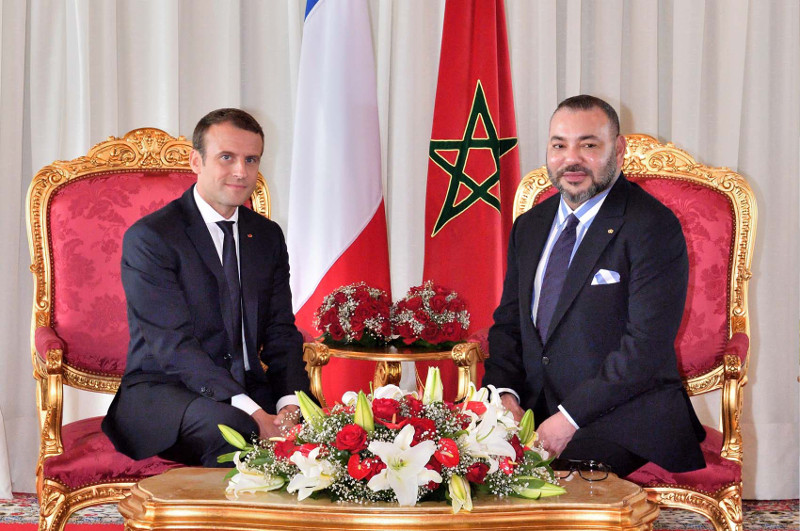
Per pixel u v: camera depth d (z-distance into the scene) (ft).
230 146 10.87
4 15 14.40
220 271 10.94
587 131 10.45
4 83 14.44
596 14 15.78
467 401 8.02
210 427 9.84
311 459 7.11
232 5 15.37
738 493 9.94
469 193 15.31
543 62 15.70
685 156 12.39
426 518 6.77
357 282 14.93
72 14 14.64
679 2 15.51
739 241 11.96
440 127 15.42
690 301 11.84
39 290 11.77
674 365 10.39
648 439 9.79
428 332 12.64
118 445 10.01
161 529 6.97
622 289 10.39
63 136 14.87
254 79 15.88
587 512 7.00
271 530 6.89
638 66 15.65
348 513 6.81
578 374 10.35
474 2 15.38
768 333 15.35
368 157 15.15
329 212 14.98
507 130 15.56
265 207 12.98
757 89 15.40
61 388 10.34
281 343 11.43
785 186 15.35
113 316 11.84
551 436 9.76
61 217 11.84
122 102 15.17
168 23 15.05
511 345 11.21
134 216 12.06
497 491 7.22
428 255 15.47
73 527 12.67
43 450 10.15
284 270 11.78
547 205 11.41
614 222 10.50
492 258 15.24
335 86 15.02
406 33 15.83
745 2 15.29
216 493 7.32
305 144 15.08
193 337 10.55
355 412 7.28
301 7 15.85
